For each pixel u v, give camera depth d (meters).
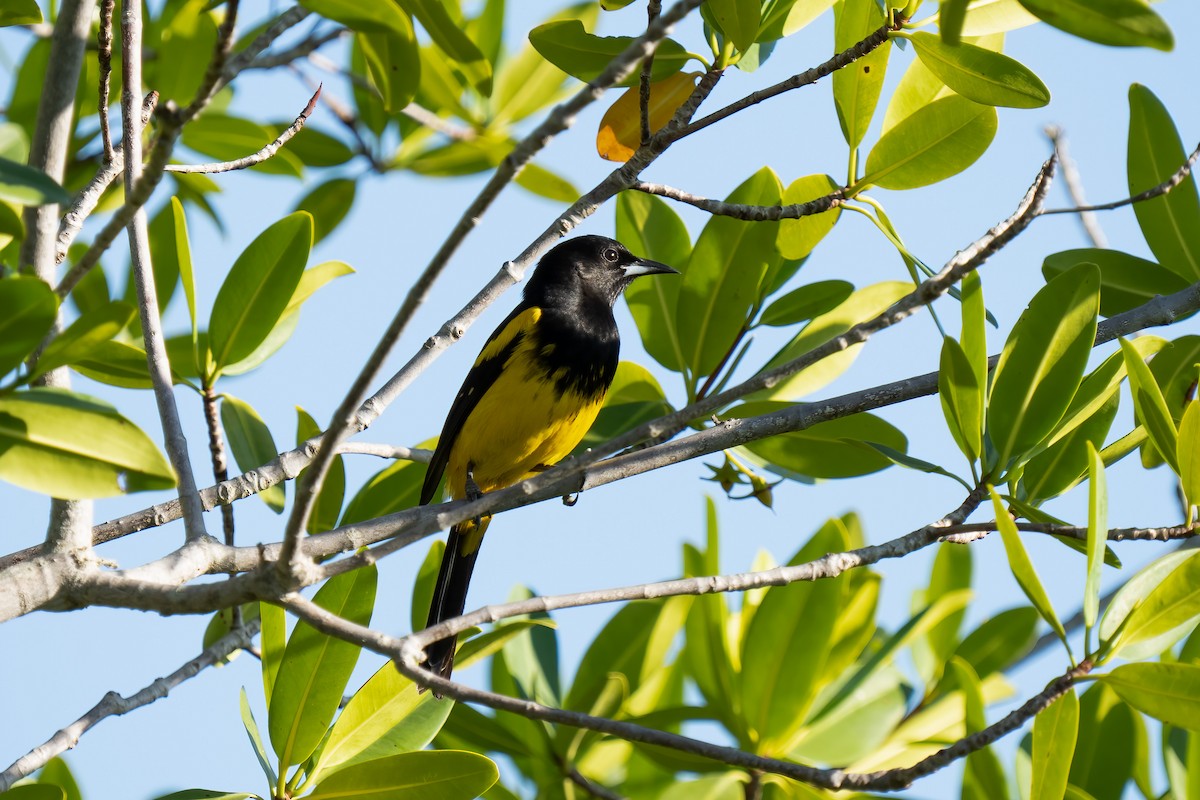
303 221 10.46
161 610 7.15
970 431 9.28
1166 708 7.53
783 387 12.01
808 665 10.58
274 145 9.27
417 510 9.35
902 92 10.67
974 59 8.86
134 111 8.05
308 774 8.96
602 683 10.68
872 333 7.33
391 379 9.59
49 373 7.87
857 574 12.14
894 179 10.23
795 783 10.45
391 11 8.53
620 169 9.55
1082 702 10.26
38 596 7.20
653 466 9.32
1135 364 8.84
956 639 12.53
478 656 10.33
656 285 12.51
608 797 10.76
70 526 7.41
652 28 6.41
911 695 11.72
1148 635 7.90
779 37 10.49
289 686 8.96
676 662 12.17
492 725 10.86
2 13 9.59
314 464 6.50
